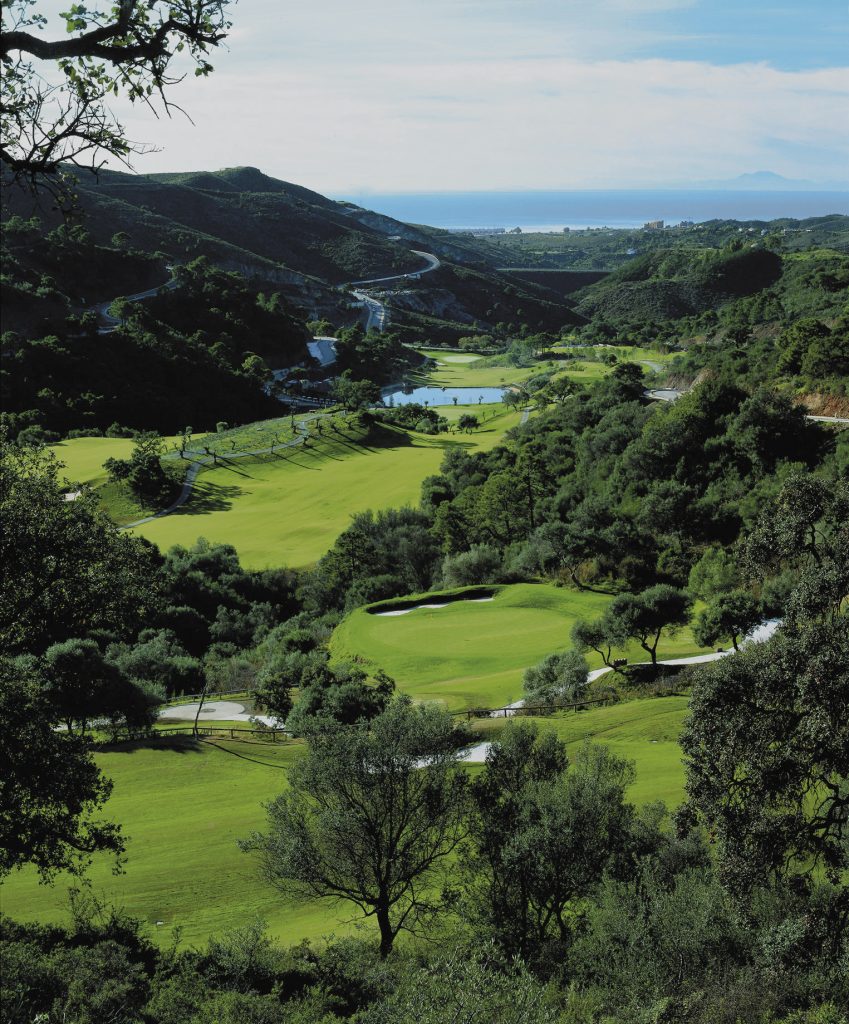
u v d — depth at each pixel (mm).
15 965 13977
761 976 15000
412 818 23297
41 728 18516
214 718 55531
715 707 15336
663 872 20469
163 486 136375
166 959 19875
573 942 19781
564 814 21562
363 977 19609
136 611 18766
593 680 53156
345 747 22766
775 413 92000
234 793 38781
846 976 14422
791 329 112875
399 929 23969
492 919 22031
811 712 14234
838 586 15203
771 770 15195
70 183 7254
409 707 25266
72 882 29344
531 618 72688
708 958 16281
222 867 30453
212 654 80188
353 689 46906
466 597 81438
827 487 16906
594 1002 15641
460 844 24156
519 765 25047
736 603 51156
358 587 92500
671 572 79438
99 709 44188
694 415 98812
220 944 21000
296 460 159625
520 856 21391
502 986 12289
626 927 17469
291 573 104312
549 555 86938
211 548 107938
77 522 17547
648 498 87062
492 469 126438
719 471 92625
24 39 6398
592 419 142250
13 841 18531
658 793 29797
